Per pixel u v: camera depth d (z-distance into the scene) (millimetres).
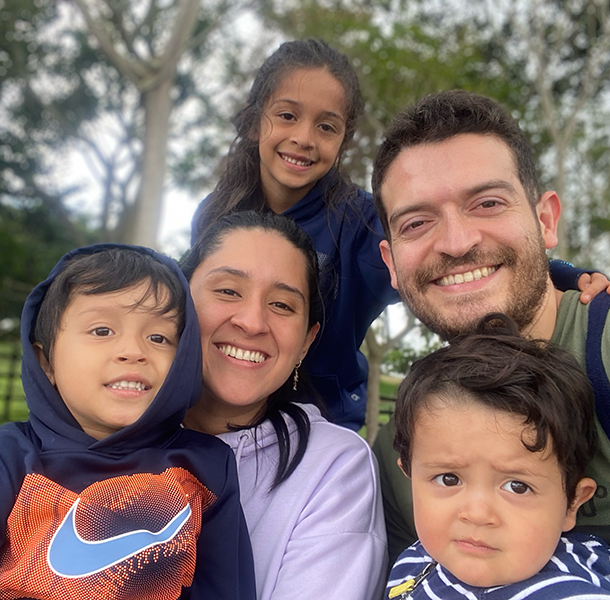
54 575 493
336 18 2514
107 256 608
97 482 541
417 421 522
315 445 654
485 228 574
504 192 576
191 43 3662
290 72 941
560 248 3238
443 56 2650
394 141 621
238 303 644
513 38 3852
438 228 589
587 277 623
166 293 598
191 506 552
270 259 651
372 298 893
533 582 475
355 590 557
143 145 3059
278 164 939
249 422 681
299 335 667
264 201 984
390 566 716
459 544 493
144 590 502
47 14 4539
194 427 692
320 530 582
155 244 3074
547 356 520
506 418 487
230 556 555
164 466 568
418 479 524
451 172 579
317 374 885
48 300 594
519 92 3596
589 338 562
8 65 4695
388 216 635
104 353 569
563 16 3723
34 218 5836
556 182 3346
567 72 4090
